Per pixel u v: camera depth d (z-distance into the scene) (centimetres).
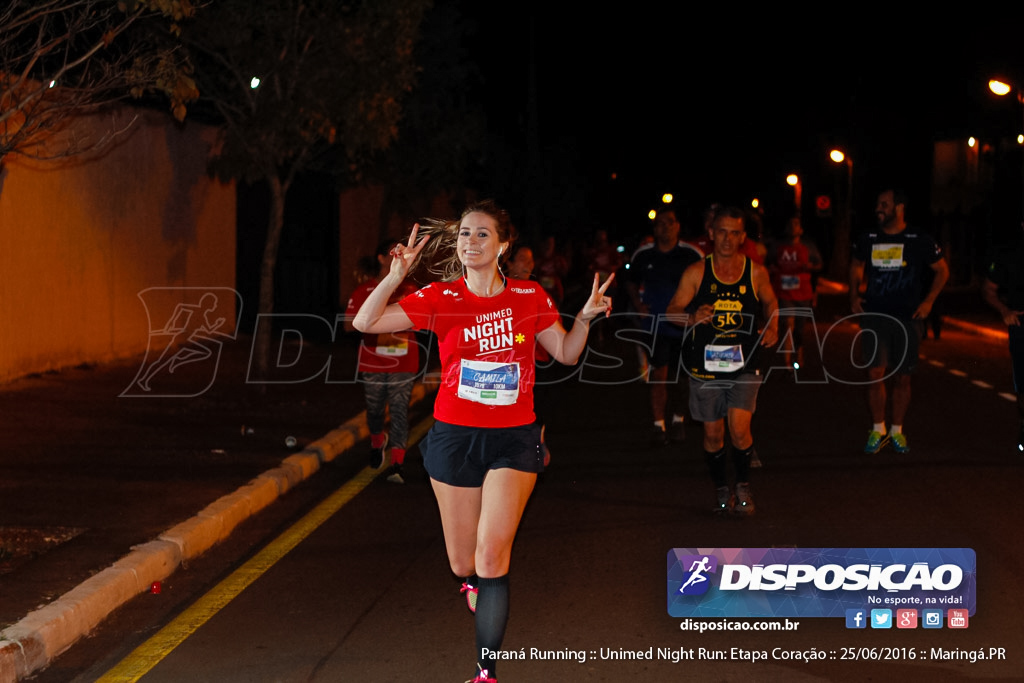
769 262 1744
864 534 805
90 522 791
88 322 1609
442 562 752
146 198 1792
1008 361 1967
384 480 1015
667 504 904
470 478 531
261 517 879
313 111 1336
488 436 525
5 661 544
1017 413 1372
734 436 844
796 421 1309
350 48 1329
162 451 1051
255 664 568
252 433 1150
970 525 828
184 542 755
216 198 2089
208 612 652
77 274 1573
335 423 1227
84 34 987
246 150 1380
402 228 2984
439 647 589
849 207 5234
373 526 850
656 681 543
